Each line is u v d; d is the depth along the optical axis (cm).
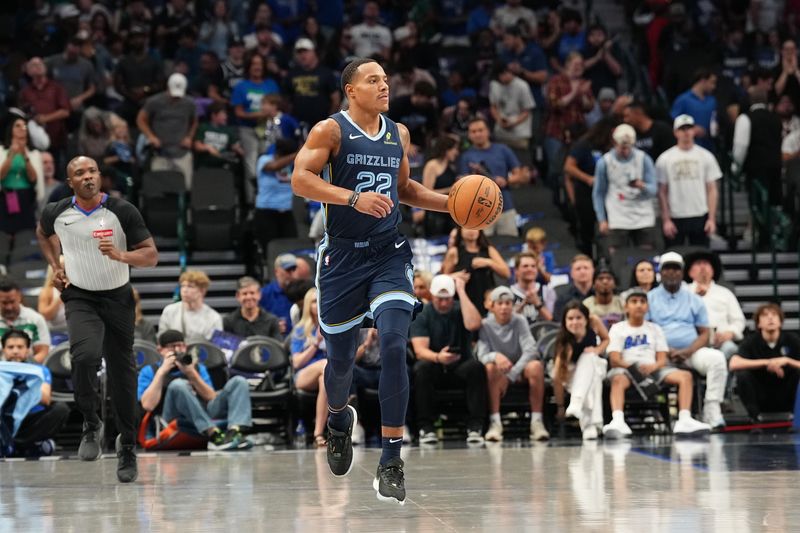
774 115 2131
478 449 1386
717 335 1716
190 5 2686
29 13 2738
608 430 1529
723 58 2723
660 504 831
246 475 1094
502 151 1977
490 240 1900
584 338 1545
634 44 2906
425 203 867
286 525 751
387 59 2427
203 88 2367
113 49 2567
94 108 2183
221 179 2089
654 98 2650
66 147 2258
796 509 801
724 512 787
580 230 2036
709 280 1752
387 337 796
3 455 1402
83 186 998
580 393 1522
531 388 1553
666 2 2692
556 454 1280
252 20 2750
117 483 1036
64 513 829
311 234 1902
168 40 2634
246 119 2253
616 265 1853
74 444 1595
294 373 1549
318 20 2784
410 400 1582
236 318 1667
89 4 2675
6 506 879
